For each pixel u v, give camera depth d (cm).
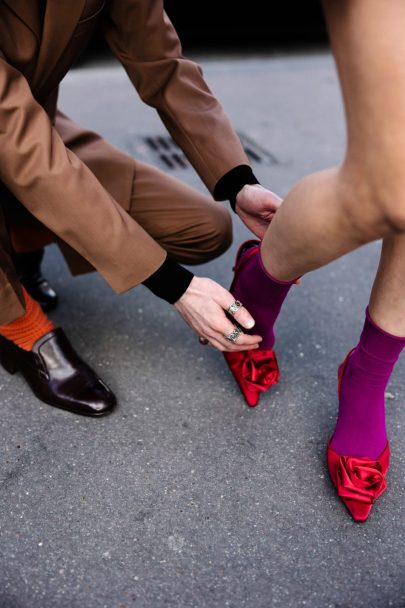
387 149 83
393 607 112
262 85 392
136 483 133
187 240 158
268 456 141
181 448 142
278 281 127
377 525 127
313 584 115
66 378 150
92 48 436
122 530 124
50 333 150
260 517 127
